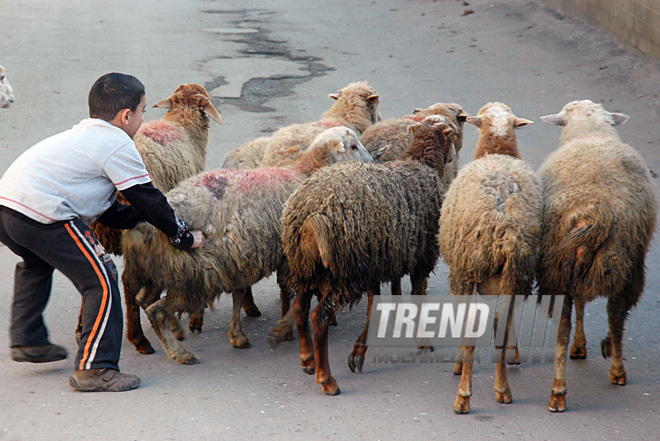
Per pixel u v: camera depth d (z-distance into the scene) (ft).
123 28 73.00
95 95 18.21
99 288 18.25
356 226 18.53
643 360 20.56
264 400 18.29
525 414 17.63
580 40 59.36
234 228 19.94
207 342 22.22
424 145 22.03
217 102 48.29
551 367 20.48
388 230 19.33
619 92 48.03
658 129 41.32
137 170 18.11
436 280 27.04
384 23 75.20
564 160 19.42
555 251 17.74
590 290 17.79
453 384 19.49
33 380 19.11
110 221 19.56
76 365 18.52
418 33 69.77
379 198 19.27
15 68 56.03
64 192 17.72
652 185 19.47
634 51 53.62
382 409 17.90
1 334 21.81
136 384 18.83
